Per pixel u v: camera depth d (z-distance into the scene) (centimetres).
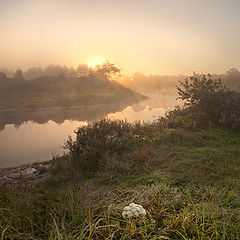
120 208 342
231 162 616
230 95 1145
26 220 323
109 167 635
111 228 293
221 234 284
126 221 299
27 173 786
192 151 721
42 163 902
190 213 318
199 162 619
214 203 361
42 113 3128
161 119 1245
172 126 1084
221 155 671
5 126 1944
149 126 1066
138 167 617
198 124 1061
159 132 952
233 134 920
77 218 314
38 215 343
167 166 608
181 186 475
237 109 1030
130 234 267
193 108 1242
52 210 342
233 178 500
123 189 482
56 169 727
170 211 347
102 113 2811
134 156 680
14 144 1263
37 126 1930
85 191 456
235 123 962
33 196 438
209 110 1138
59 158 900
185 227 288
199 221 305
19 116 2773
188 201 377
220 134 926
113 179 565
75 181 601
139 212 274
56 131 1675
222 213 325
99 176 608
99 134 836
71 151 802
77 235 287
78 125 1947
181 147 778
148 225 288
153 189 432
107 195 421
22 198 424
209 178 509
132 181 534
